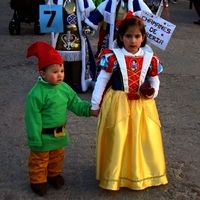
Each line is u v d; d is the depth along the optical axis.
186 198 4.04
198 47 9.48
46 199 3.98
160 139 4.06
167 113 5.98
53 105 3.78
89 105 3.97
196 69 7.96
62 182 4.16
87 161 4.62
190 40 10.05
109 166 3.92
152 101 4.05
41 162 3.95
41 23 5.93
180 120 5.76
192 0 11.86
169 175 4.39
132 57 3.92
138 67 3.92
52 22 5.92
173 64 8.20
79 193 4.07
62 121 3.89
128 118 3.89
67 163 4.57
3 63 8.02
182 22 12.03
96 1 6.67
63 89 3.88
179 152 4.87
